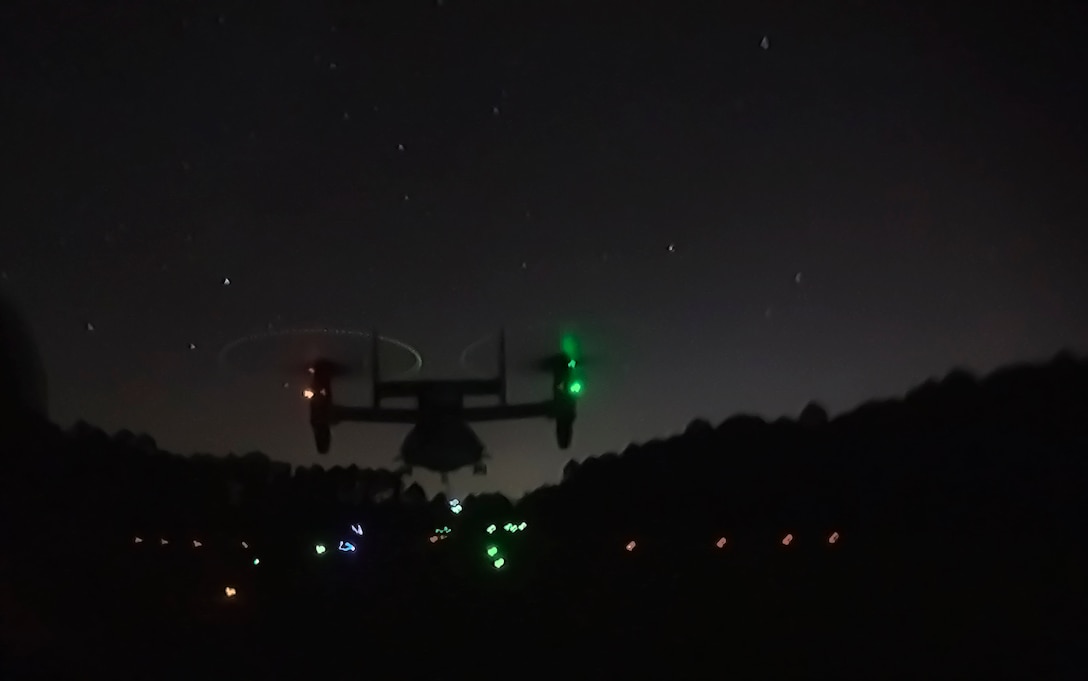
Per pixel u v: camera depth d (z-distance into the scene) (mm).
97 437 64188
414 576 61656
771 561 57500
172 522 62625
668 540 59906
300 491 64688
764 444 60375
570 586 60250
